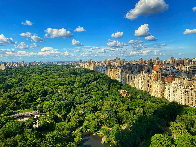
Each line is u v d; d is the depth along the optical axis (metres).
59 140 149.50
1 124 172.00
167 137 145.75
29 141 137.88
